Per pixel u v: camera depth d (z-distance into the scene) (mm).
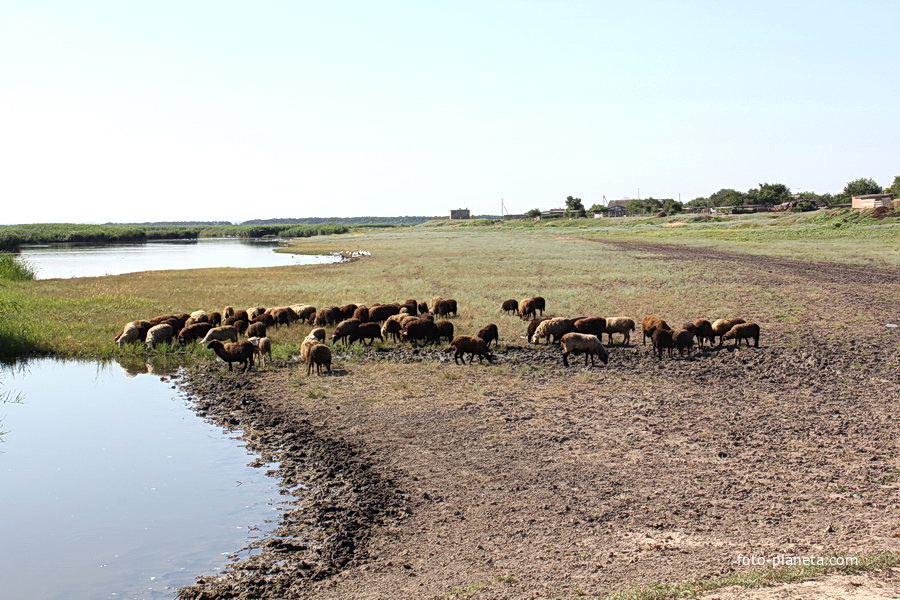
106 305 31766
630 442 12531
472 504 10062
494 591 7383
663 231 106250
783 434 12711
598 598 6902
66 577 8523
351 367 19312
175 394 17250
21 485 11570
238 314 26203
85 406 16391
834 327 23859
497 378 17641
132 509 10508
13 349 22141
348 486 10953
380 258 70125
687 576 7387
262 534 9555
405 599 7457
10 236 135000
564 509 9734
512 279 42938
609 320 21922
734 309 28438
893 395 15141
